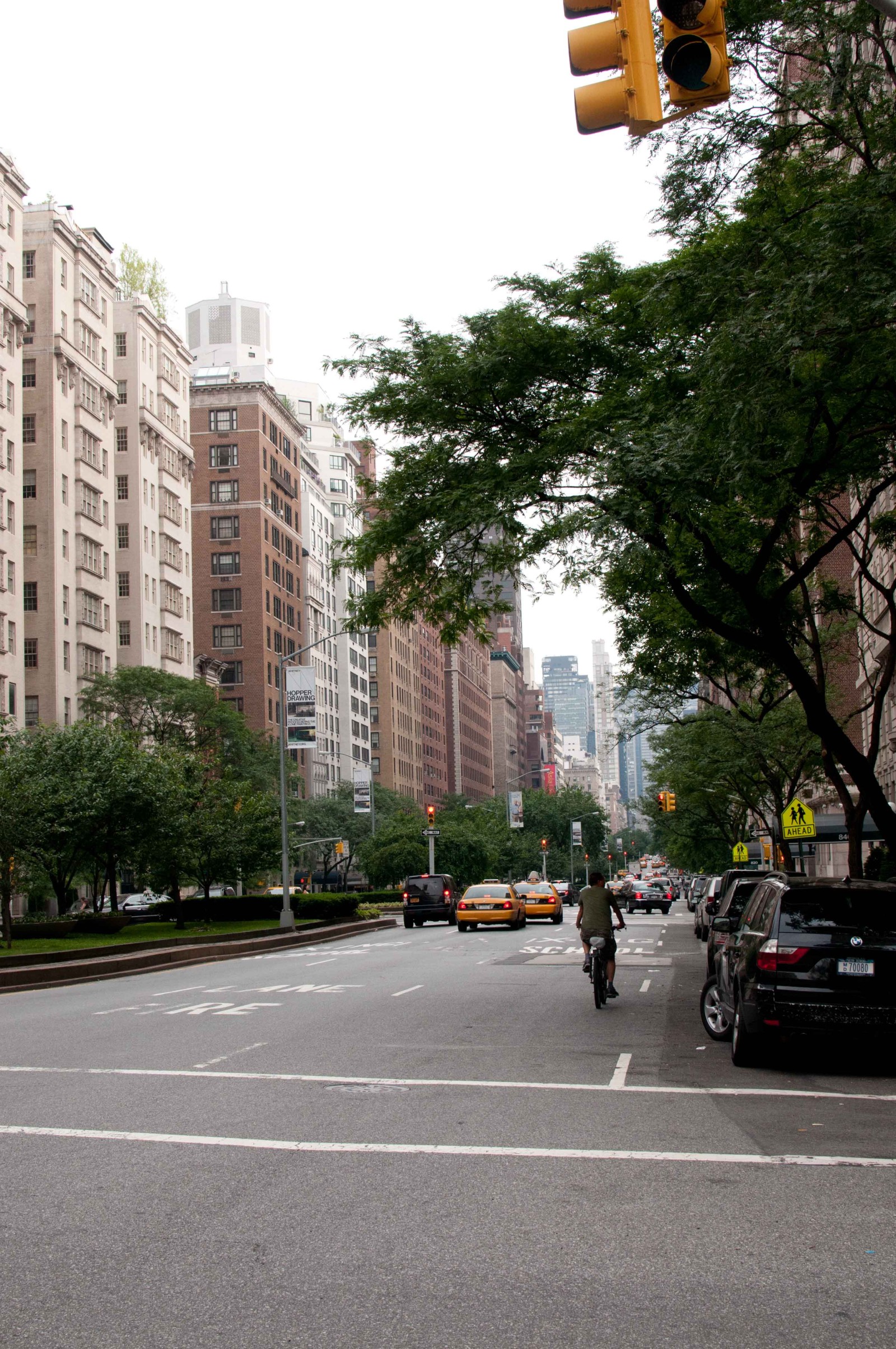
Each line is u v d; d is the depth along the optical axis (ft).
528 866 380.17
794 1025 39.19
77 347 254.06
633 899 259.39
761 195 50.26
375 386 61.82
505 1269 19.74
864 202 41.45
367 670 473.67
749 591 59.77
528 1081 38.37
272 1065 41.70
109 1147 28.73
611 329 58.34
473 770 652.89
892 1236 21.47
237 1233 21.77
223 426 361.51
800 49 46.11
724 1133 30.22
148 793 146.61
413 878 178.29
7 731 163.94
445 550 60.59
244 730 252.42
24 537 239.71
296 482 399.03
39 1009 64.69
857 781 63.67
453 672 611.47
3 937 129.08
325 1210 23.21
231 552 357.41
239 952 119.85
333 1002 64.49
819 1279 19.24
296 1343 16.69
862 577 125.39
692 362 52.85
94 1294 18.69
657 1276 19.39
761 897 43.83
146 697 236.22
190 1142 29.30
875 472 58.54
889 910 39.99
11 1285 19.10
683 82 20.74
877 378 47.91
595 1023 54.95
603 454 50.85
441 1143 29.12
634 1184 25.11
